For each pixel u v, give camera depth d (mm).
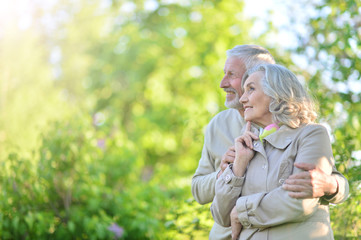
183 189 4895
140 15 11188
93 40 11062
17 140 5469
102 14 11047
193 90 10234
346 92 3424
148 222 4629
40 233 4406
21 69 6332
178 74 10648
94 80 11070
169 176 5414
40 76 6707
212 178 2311
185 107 10211
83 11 10703
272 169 1938
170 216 3545
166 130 10453
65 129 4738
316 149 1898
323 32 3613
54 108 5953
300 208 1822
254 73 2039
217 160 2428
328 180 1875
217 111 4027
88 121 4953
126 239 4742
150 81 10969
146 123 10586
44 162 4609
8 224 4395
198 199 2432
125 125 11648
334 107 3244
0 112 5688
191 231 3375
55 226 4668
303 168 1863
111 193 4895
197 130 4082
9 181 4453
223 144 2432
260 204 1894
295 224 1881
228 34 8398
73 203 4816
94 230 4562
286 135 1957
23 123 5680
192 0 9781
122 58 11055
